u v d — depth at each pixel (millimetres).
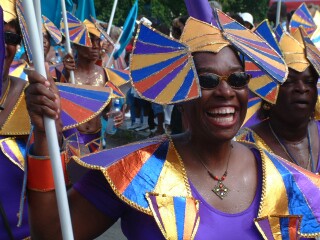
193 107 2053
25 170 1997
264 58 2080
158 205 2006
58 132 1984
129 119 11188
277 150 3230
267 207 2094
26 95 1909
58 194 1916
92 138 5035
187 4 2121
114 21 14289
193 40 2045
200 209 2039
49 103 1889
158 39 2043
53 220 2020
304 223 2121
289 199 2137
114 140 9844
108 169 2021
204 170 2109
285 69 2111
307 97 3104
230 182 2117
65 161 2047
